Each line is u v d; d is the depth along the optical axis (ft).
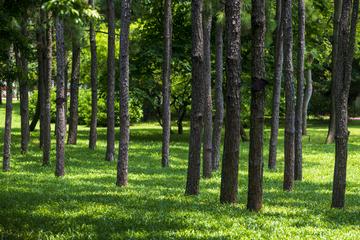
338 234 25.93
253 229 26.68
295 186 49.42
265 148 90.33
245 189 45.83
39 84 80.79
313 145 98.22
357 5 34.58
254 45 32.07
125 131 46.09
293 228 26.94
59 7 23.97
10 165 60.64
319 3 95.50
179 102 121.39
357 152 84.17
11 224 27.78
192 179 40.11
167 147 64.54
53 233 25.94
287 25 46.24
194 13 39.22
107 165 63.82
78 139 102.27
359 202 38.96
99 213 30.86
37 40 72.38
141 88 104.32
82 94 156.35
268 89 101.45
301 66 51.24
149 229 26.55
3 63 37.99
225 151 35.17
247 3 57.26
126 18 45.34
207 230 26.40
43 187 43.86
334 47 84.53
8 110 55.88
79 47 86.99
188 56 100.22
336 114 34.83
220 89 59.77
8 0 32.37
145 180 51.16
